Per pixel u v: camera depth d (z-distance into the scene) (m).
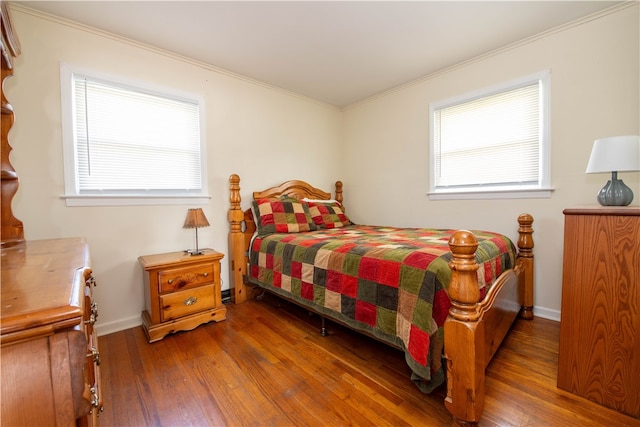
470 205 2.72
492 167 2.60
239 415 1.30
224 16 1.98
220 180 2.80
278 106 3.28
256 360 1.74
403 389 1.46
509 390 1.42
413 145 3.16
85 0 1.78
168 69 2.47
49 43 1.92
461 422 1.15
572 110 2.15
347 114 3.91
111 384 1.52
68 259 0.92
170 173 2.51
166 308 2.05
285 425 1.24
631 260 1.21
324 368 1.65
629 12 1.91
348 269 1.68
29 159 1.87
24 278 0.65
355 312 1.61
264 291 2.95
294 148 3.45
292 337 2.04
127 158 2.29
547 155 2.27
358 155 3.79
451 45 2.41
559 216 2.24
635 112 1.92
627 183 1.96
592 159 1.67
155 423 1.25
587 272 1.32
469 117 2.73
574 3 1.90
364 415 1.28
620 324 1.24
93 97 2.12
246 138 3.00
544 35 2.24
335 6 1.89
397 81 3.12
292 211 2.89
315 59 2.62
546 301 2.32
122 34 2.18
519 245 2.29
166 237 2.46
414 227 3.17
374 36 2.26
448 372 1.18
